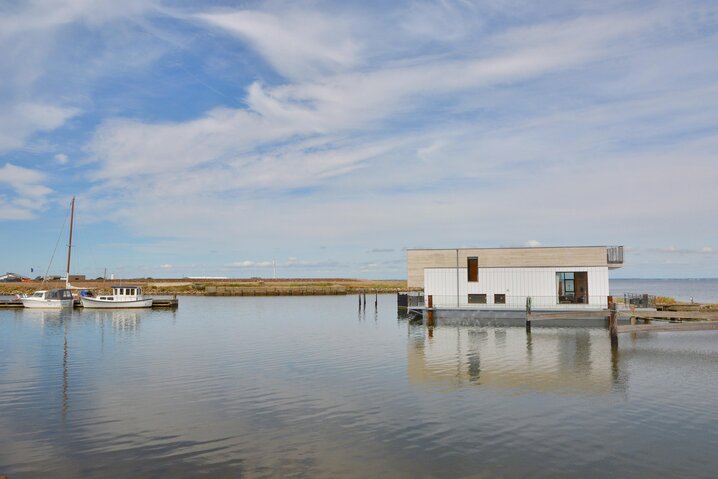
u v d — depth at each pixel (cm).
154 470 1184
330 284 14675
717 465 1198
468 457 1248
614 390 1892
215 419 1560
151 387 1994
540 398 1780
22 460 1249
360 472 1164
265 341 3319
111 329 4184
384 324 4431
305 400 1775
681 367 2333
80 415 1619
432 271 4484
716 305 4581
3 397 1850
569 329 3819
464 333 3650
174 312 6097
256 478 1135
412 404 1712
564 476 1142
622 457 1246
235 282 14888
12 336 3719
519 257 4331
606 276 4156
